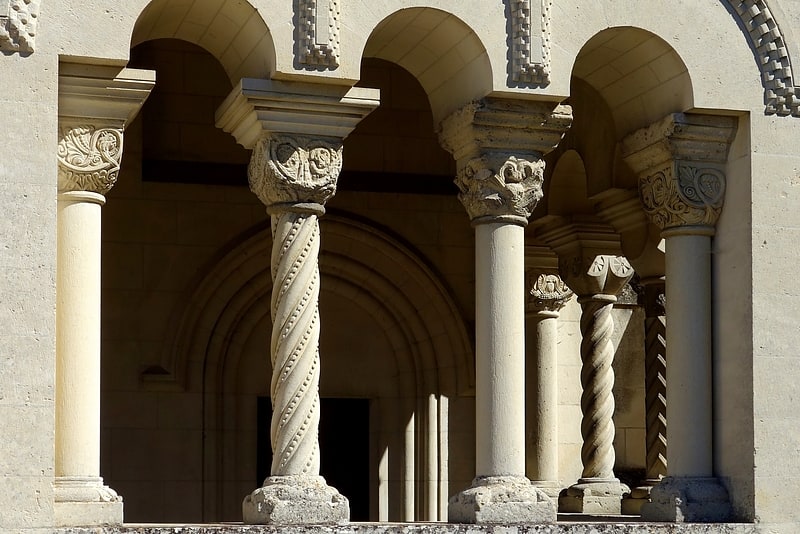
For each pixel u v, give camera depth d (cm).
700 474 1554
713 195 1576
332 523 1387
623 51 1585
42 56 1355
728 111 1559
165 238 1923
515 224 1500
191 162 1952
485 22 1481
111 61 1377
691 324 1571
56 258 1358
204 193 1944
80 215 1391
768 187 1552
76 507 1345
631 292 2102
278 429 1426
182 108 1962
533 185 1505
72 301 1377
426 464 1997
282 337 1433
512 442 1471
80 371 1373
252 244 1939
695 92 1547
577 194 1959
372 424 2019
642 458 2084
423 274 2011
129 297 1903
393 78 2062
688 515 1520
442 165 2061
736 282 1555
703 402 1563
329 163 1448
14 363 1323
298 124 1439
